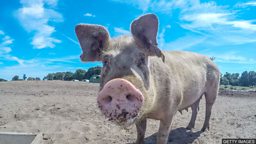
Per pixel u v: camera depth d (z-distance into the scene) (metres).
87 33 0.62
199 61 0.93
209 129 1.02
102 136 0.92
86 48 0.62
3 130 0.95
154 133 0.97
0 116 1.15
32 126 1.00
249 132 0.98
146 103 0.54
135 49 0.55
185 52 0.93
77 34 0.62
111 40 0.59
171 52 0.86
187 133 0.97
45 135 0.90
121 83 0.47
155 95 0.61
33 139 0.72
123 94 0.48
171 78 0.69
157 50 0.58
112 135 0.93
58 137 0.89
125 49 0.54
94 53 0.62
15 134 0.73
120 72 0.51
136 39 0.57
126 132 0.96
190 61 0.88
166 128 0.70
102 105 0.49
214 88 0.98
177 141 0.89
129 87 0.47
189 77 0.80
